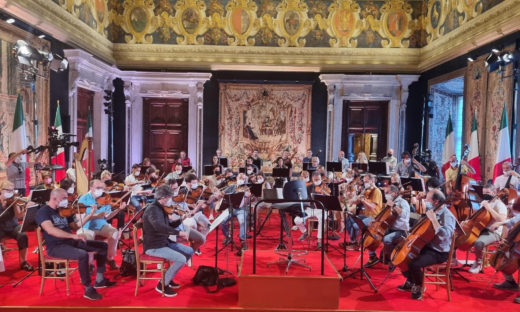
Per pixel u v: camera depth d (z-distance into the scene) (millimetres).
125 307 4973
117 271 6387
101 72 12594
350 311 4984
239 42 14031
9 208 6207
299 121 14344
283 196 7062
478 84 10211
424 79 13852
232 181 9758
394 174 7906
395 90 14055
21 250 6344
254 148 14383
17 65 8656
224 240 8180
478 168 9789
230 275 6230
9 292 5445
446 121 13883
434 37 12922
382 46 14008
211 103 14375
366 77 13844
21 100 8648
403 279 6203
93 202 6293
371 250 6285
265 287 5039
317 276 5086
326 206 6023
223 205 6355
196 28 14000
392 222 6145
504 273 5613
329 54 14008
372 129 14328
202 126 14281
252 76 14305
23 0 8430
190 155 14273
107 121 13492
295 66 14039
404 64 13914
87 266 5246
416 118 14203
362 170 11672
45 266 5855
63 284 5797
